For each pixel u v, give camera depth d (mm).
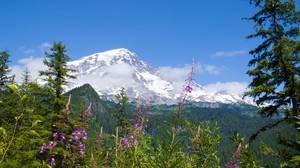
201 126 8281
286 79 16641
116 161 6527
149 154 6559
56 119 19344
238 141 6441
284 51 16266
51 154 7211
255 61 18422
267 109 17031
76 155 12070
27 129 4188
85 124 12461
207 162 7312
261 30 17984
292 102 16203
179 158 6133
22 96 4012
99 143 7789
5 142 3998
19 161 8969
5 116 20016
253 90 16562
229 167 5730
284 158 12180
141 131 6449
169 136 5844
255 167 6305
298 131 10008
